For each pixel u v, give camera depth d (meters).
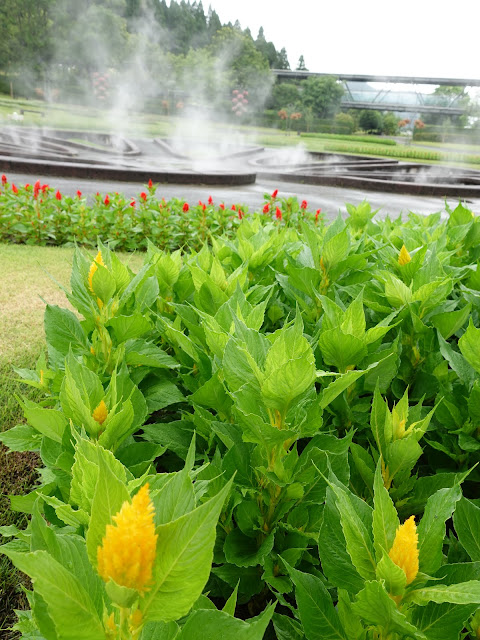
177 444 1.75
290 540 1.46
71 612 0.68
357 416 1.83
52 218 9.02
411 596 0.90
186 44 108.94
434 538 0.97
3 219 8.93
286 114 80.56
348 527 0.93
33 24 78.56
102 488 0.68
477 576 1.01
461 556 1.31
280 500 1.45
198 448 1.80
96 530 0.69
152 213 9.12
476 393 1.65
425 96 106.06
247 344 1.34
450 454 1.79
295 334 1.22
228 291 2.27
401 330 2.13
